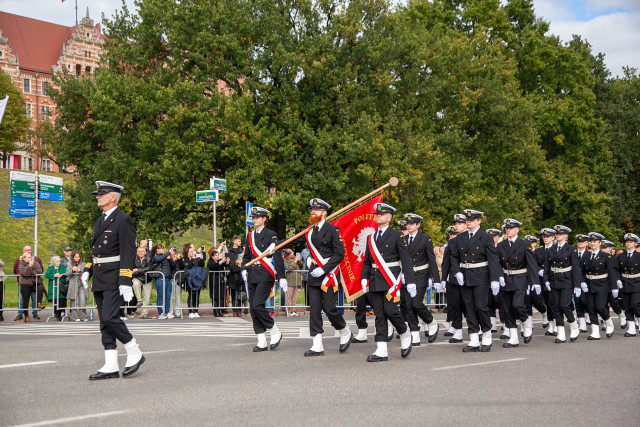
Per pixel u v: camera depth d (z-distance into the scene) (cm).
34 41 9350
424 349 1075
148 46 2783
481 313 1064
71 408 591
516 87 3391
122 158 2539
